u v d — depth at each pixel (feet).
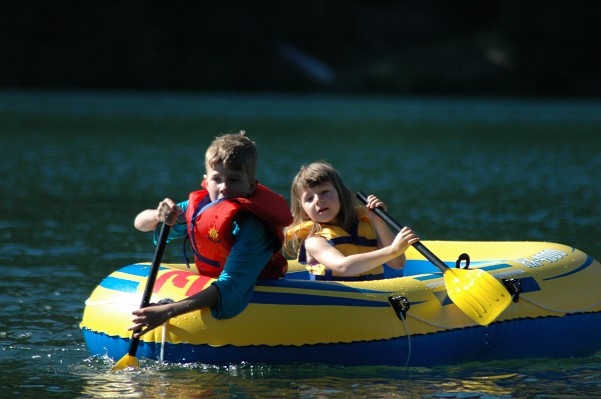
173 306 47.03
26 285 74.23
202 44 578.66
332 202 57.57
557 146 238.68
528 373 51.16
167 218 49.47
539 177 162.71
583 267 59.26
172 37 573.33
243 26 593.83
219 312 47.88
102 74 546.67
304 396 45.11
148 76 555.69
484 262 63.21
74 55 542.57
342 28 629.51
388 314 50.60
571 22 606.96
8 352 54.39
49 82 535.60
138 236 98.99
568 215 112.98
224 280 47.96
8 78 530.27
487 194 135.74
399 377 48.85
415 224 104.32
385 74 595.88
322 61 616.80
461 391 46.85
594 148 233.35
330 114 392.06
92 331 52.11
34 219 109.09
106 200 127.13
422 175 164.25
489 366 52.42
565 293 56.54
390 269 65.31
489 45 618.03
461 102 548.31
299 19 619.26
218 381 47.16
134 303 50.78
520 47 609.83
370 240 58.85
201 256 51.11
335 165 180.86
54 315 64.59
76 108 383.04
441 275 54.60
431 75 596.29
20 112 345.92
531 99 590.14
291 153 207.21
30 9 542.16
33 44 540.11
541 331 54.75
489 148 230.68
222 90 571.28
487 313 51.47
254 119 342.44
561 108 485.15
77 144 220.84
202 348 48.42
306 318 49.06
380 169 174.70
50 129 266.98
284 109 424.46
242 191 49.67
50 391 46.44
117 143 226.38
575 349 56.34
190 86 565.94
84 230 101.91
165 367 48.96
